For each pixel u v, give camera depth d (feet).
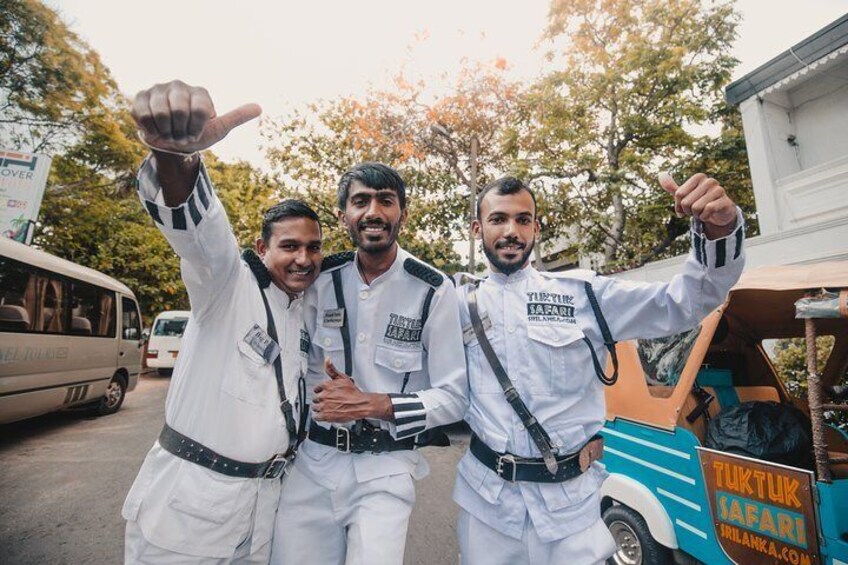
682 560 7.46
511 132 35.42
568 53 32.60
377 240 5.19
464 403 5.38
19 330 16.92
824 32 19.47
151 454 4.93
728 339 10.30
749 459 6.44
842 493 5.69
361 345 5.50
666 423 7.74
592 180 32.76
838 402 9.91
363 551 4.75
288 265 5.24
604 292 5.57
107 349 23.12
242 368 4.86
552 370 5.32
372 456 5.35
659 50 29.30
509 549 5.16
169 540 4.48
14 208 26.22
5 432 20.40
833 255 16.53
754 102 22.75
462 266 40.96
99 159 39.78
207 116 3.26
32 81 34.81
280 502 5.54
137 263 45.14
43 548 10.01
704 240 4.61
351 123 38.99
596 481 5.46
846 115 20.90
